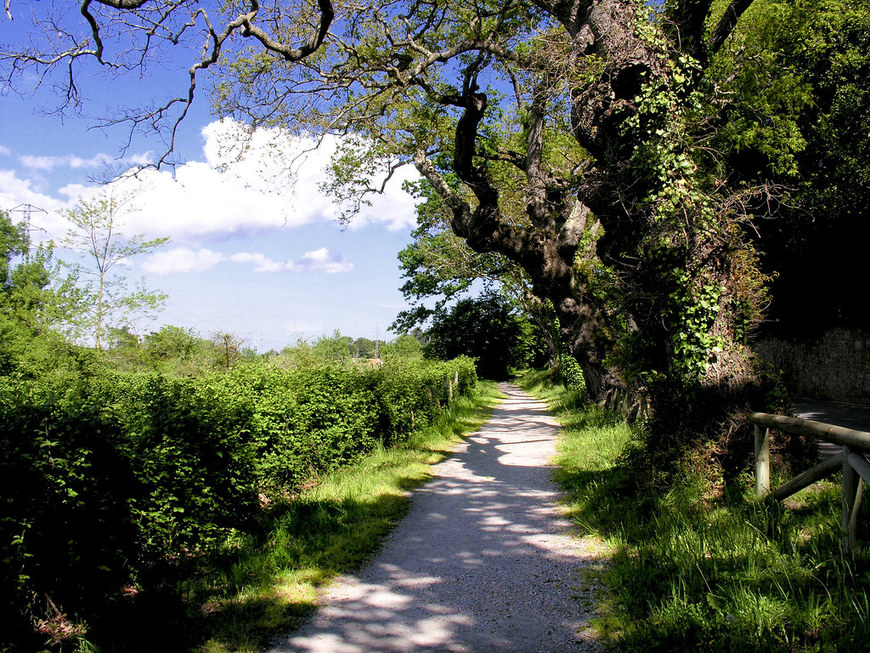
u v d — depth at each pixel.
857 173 17.02
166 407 5.63
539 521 6.98
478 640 3.97
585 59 8.80
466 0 12.82
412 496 8.56
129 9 7.24
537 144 16.52
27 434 4.00
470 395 28.41
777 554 4.30
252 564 5.38
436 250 33.91
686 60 7.90
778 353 23.03
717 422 6.52
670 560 4.64
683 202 7.20
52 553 4.00
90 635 3.96
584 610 4.31
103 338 23.19
